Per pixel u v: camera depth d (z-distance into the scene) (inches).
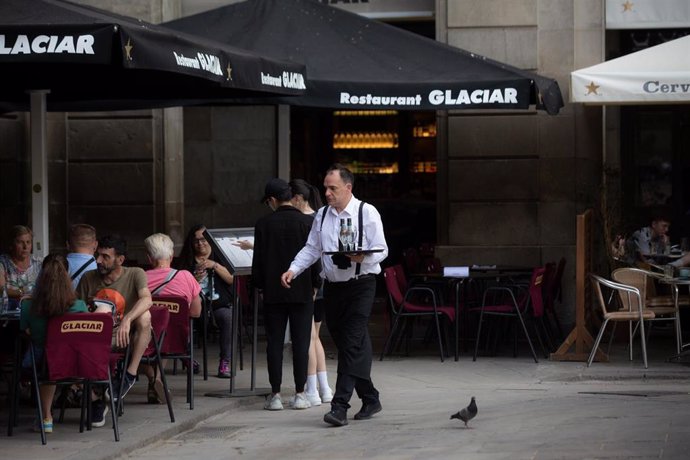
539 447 332.8
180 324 411.2
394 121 808.9
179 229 697.0
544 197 652.1
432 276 557.3
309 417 409.1
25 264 437.1
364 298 387.5
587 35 649.6
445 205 663.8
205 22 591.5
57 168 689.0
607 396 439.8
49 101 543.2
